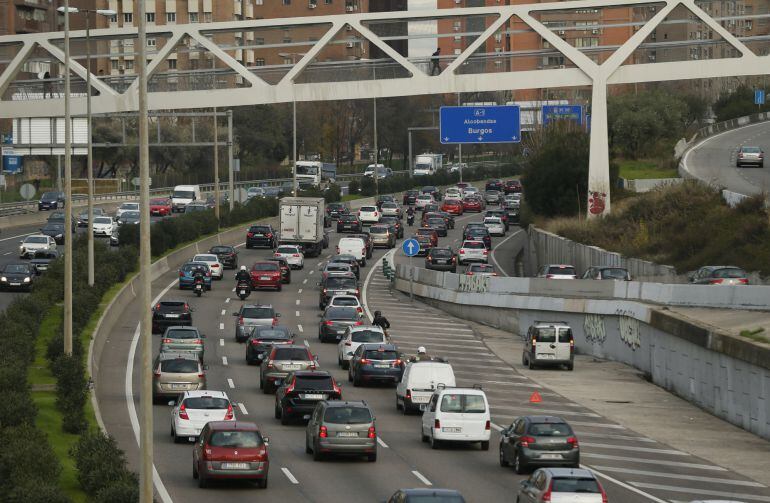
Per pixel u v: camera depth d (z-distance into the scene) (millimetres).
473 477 66188
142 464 44594
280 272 166250
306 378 83062
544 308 132000
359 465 69688
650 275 147500
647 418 90188
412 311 151625
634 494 63438
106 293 143250
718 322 102250
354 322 123938
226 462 61656
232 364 110250
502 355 121688
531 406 94000
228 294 159250
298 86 154250
